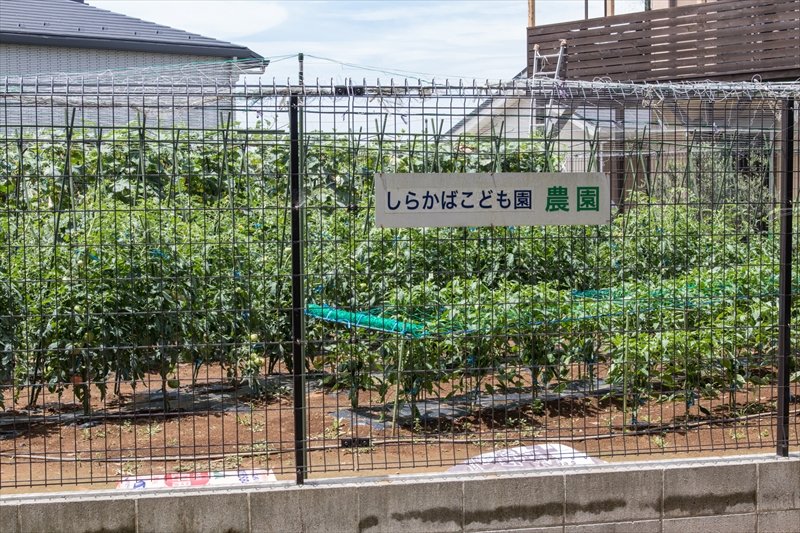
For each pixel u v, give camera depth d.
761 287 6.16
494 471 4.71
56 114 8.27
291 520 4.46
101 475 4.89
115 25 17.28
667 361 5.91
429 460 5.05
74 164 8.67
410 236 5.70
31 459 4.78
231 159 7.43
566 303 6.04
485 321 5.79
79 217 6.59
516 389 6.20
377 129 4.77
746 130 5.27
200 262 6.37
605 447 5.44
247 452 5.12
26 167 8.51
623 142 6.32
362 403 6.60
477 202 4.74
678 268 7.55
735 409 6.30
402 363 5.66
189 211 5.29
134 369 6.06
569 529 4.65
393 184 4.67
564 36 15.57
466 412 6.30
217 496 4.41
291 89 4.53
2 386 5.41
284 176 7.03
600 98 4.98
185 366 7.96
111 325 6.08
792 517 4.88
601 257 7.53
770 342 6.33
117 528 4.36
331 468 4.90
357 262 6.29
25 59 15.88
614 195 7.79
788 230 5.02
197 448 5.38
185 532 4.40
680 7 14.37
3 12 16.36
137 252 6.09
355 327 5.51
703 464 4.81
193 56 17.52
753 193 6.62
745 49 13.70
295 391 4.59
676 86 4.99
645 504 4.71
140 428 5.93
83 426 6.00
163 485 4.58
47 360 6.05
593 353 6.24
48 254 6.11
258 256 6.72
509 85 4.73
